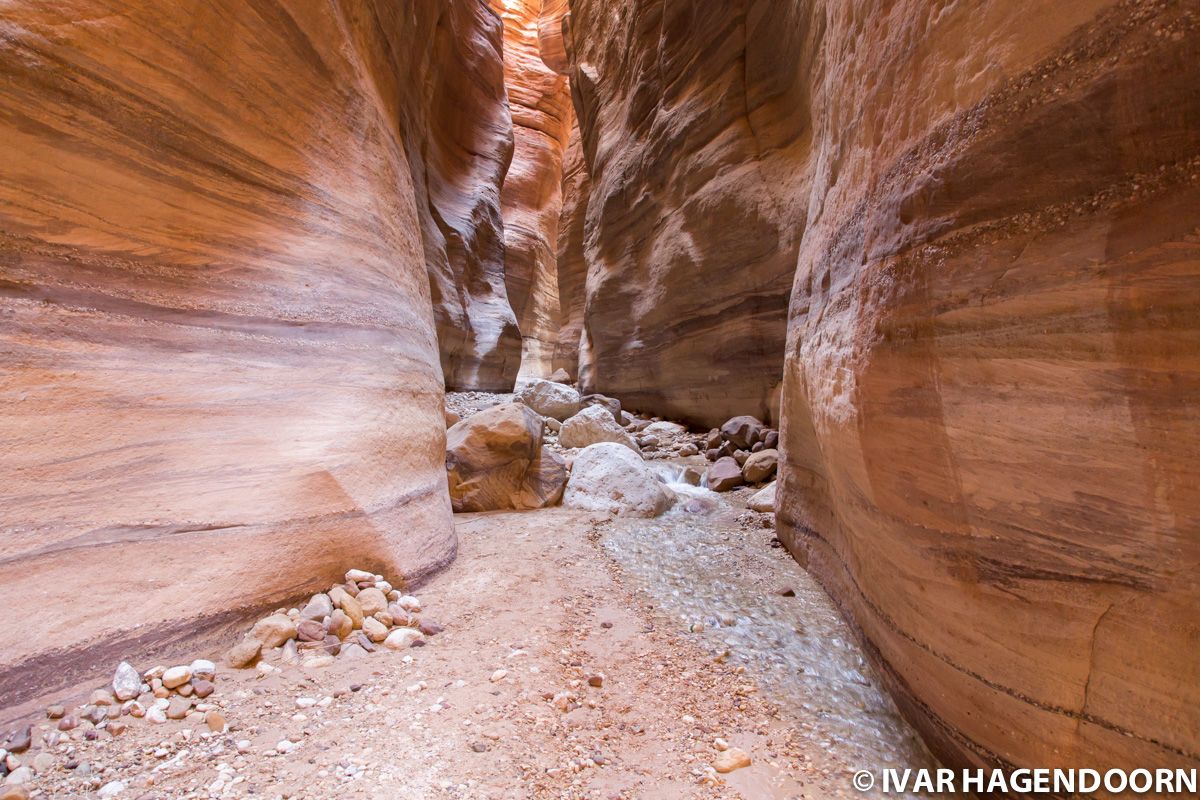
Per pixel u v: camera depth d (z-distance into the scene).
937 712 2.20
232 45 3.42
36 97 2.48
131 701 2.14
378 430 3.77
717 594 3.87
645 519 5.89
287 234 3.66
